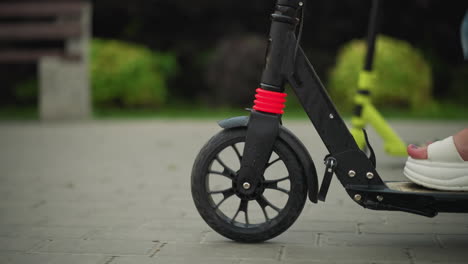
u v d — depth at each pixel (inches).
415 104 622.5
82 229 183.5
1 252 160.2
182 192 238.1
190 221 192.1
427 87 627.5
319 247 161.5
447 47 780.0
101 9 781.3
